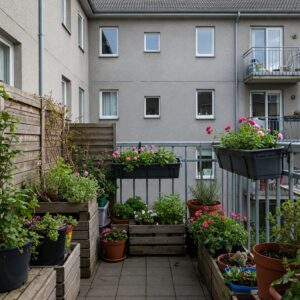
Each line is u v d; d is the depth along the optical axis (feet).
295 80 38.58
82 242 10.87
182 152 35.42
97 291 9.89
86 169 15.74
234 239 9.67
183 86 38.83
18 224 6.84
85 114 36.42
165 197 14.12
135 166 14.65
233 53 39.04
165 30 38.65
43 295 6.53
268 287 6.14
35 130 12.07
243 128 10.35
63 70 25.63
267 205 9.18
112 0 40.27
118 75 38.60
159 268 11.75
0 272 6.24
